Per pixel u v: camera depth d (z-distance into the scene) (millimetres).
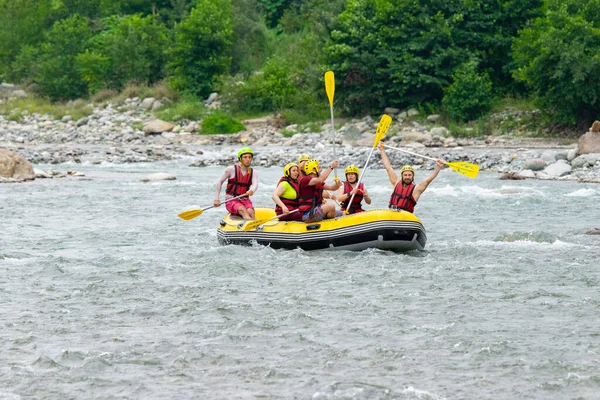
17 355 16469
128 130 100125
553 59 78062
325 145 82125
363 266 24609
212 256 26328
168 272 24109
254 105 104750
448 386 14875
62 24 130250
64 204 41406
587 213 37688
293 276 23359
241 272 23922
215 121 98438
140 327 18344
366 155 70062
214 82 111125
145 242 29922
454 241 29922
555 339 17391
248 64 118125
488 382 15055
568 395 14484
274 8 133000
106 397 14477
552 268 24359
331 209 27469
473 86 88625
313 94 100375
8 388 14828
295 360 16219
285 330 18062
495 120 88250
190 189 49500
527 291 21469
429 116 91688
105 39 124062
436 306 19984
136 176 58469
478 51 92750
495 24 95000
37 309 19828
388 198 45312
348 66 92938
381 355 16469
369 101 95688
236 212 29109
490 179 55281
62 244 29391
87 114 109750
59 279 23188
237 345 17078
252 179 29500
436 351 16688
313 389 14789
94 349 16828
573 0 78812
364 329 18094
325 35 101438
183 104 107000
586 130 82000
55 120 109375
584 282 22500
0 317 19062
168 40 120812
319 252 26672
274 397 14453
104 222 35250
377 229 26266
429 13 93688
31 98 120000
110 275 23688
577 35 76938
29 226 33781
